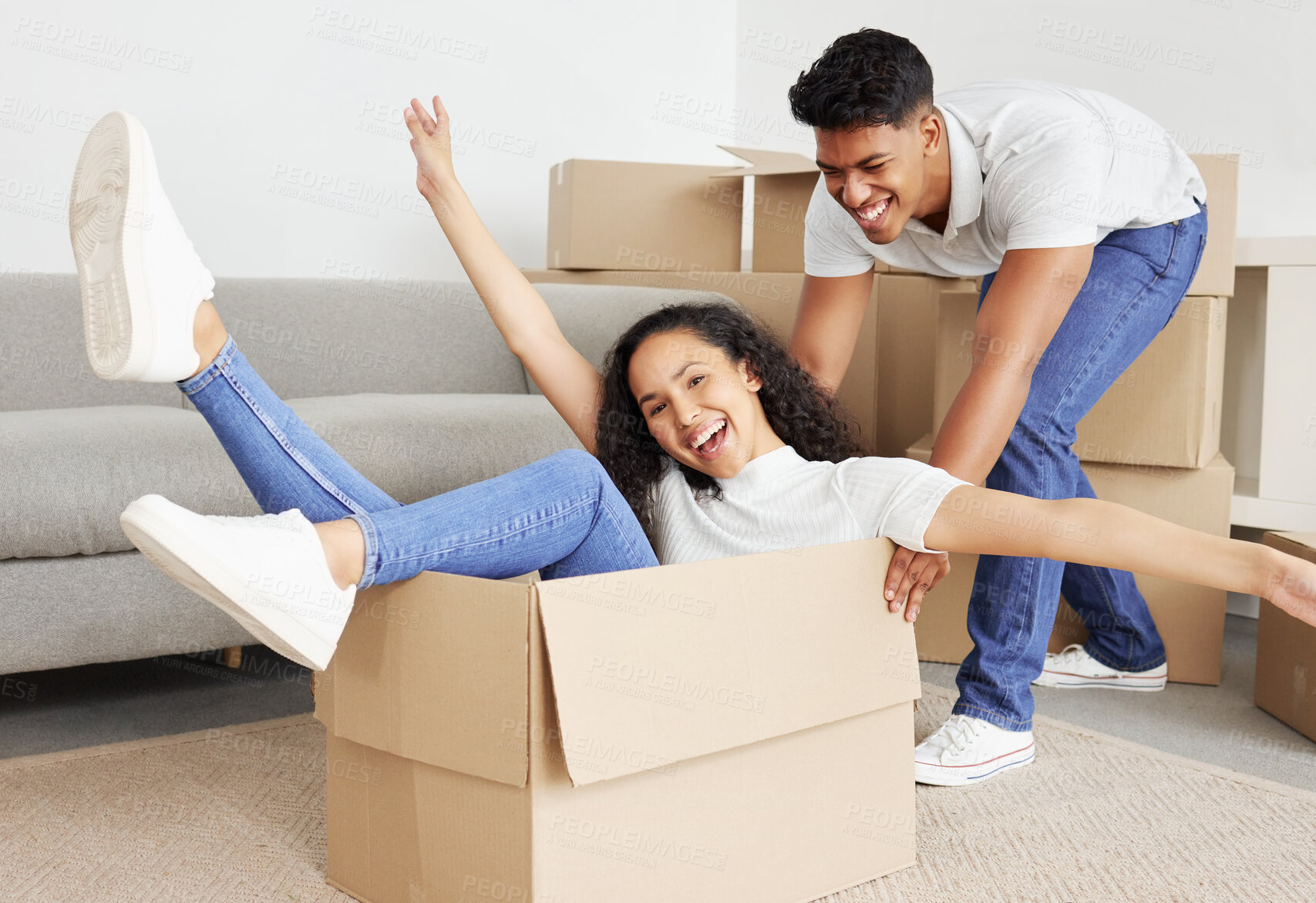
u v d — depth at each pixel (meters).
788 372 1.34
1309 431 1.95
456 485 1.72
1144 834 1.17
